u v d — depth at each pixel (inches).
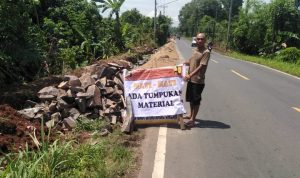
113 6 1083.9
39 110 288.5
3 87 379.9
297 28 1819.6
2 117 261.4
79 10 897.5
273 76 761.6
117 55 892.6
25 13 451.2
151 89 328.8
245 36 2110.0
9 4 423.5
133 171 234.8
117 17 1114.7
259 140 306.8
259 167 251.6
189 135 311.9
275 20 1808.6
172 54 1275.8
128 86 330.0
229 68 895.7
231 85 593.0
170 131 319.9
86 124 291.7
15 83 415.2
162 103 329.7
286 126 351.6
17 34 442.3
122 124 313.6
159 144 286.0
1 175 184.7
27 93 333.7
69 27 792.9
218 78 678.5
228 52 2063.2
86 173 213.0
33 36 550.0
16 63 450.9
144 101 330.0
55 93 318.3
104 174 214.5
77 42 813.2
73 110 307.3
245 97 487.8
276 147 291.6
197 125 343.0
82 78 345.7
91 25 915.4
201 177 232.7
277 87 595.8
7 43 429.1
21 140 245.3
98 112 319.3
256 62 1249.4
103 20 1076.5
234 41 2207.2
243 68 916.6
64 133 281.3
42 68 502.0
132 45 1366.9
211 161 258.4
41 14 788.0
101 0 1080.8
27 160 205.3
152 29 2306.8
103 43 879.1
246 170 245.9
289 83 656.4
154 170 238.4
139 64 837.8
